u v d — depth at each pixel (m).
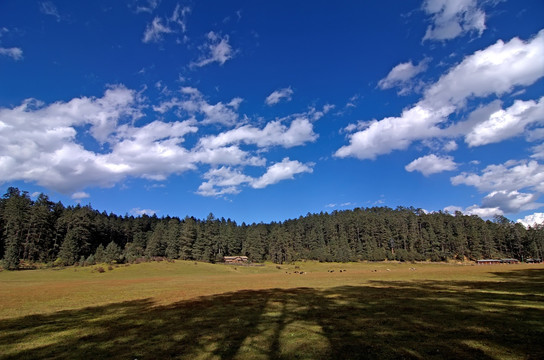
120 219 181.88
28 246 98.56
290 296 27.61
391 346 11.20
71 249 96.44
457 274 52.38
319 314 18.06
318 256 143.62
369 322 15.37
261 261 139.25
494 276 45.00
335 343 11.78
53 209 126.62
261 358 10.32
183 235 120.25
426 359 9.74
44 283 50.94
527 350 10.24
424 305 20.11
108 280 59.06
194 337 13.38
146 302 25.64
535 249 135.25
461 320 15.09
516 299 21.44
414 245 153.12
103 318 18.53
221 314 19.00
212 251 131.75
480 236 146.00
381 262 139.50
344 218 179.38
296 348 11.29
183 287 40.47
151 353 11.26
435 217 170.38
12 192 118.12
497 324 13.97
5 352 11.77
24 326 16.48
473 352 10.23
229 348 11.58
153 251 119.25
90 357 11.01
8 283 50.81
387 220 174.00
